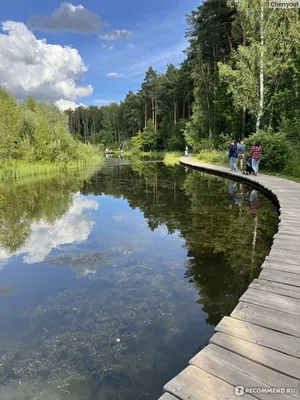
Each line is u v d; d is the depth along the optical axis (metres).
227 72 16.86
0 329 2.99
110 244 5.53
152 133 48.12
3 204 9.35
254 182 10.96
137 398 2.16
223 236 5.73
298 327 2.38
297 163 11.73
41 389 2.25
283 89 16.30
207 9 22.45
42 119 21.42
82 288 3.85
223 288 3.78
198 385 1.82
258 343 2.20
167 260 4.71
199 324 3.03
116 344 2.74
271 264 3.63
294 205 6.75
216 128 26.38
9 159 16.73
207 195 10.16
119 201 9.79
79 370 2.43
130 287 3.84
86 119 81.00
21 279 4.13
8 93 18.55
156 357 2.56
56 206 9.08
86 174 18.36
